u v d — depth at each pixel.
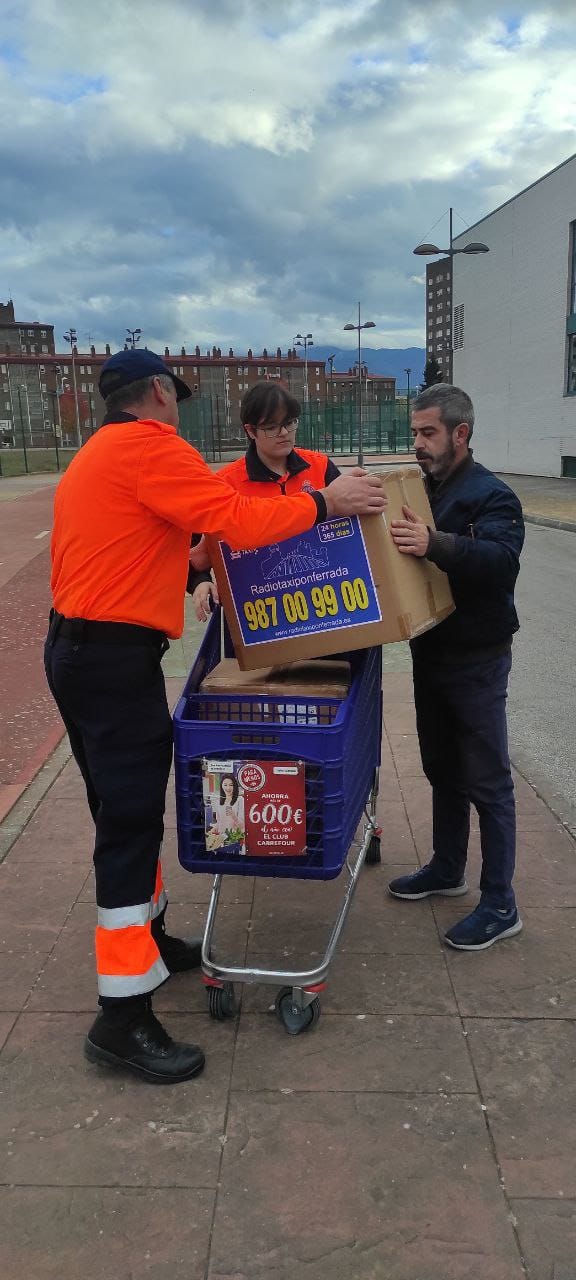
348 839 2.51
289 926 3.09
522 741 4.88
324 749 2.33
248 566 2.53
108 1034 2.36
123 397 2.37
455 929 2.93
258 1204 1.96
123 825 2.34
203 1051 2.47
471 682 2.82
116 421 2.35
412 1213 1.93
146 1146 2.13
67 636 2.29
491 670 2.83
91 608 2.24
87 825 3.88
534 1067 2.37
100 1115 2.24
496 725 2.86
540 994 2.68
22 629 8.09
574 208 22.03
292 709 2.59
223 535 2.22
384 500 2.34
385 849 3.66
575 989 2.70
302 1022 2.51
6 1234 1.90
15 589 10.15
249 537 2.22
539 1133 2.14
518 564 2.70
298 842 2.38
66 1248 1.87
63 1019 2.60
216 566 2.57
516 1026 2.53
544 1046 2.45
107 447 2.23
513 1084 2.31
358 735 2.63
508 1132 2.15
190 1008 2.69
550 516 15.68
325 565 2.44
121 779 2.31
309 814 2.41
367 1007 2.63
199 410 45.38
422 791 4.20
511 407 26.88
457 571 2.52
